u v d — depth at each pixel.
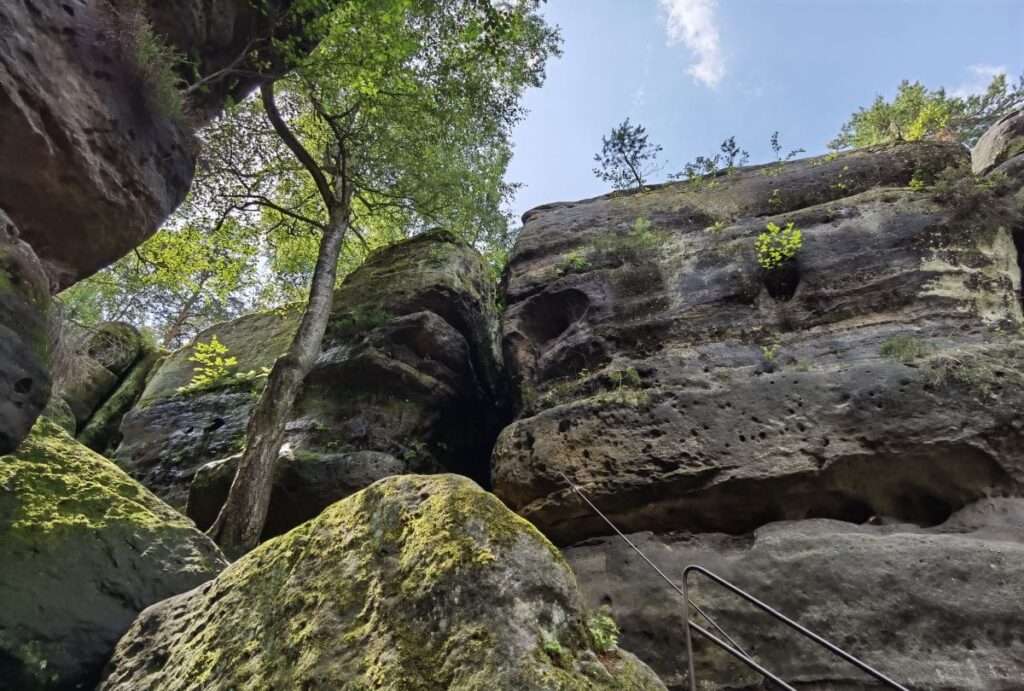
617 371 8.52
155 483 11.29
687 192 10.88
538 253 10.91
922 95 17.41
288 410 9.28
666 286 9.34
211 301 20.20
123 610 5.16
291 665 3.53
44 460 5.84
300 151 12.37
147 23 8.35
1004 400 6.66
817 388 7.42
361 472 9.36
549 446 8.05
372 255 14.23
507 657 3.04
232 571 4.59
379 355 11.26
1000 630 5.48
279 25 10.91
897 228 8.50
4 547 4.97
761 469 7.07
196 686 3.81
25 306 4.62
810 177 10.05
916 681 5.39
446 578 3.39
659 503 7.36
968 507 6.53
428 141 13.16
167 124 8.84
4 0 6.41
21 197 6.95
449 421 11.37
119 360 15.20
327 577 3.90
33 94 6.61
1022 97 17.16
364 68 10.12
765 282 8.93
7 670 4.46
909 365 7.22
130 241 8.44
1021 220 8.30
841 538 6.39
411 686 3.06
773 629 6.02
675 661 6.14
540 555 3.58
